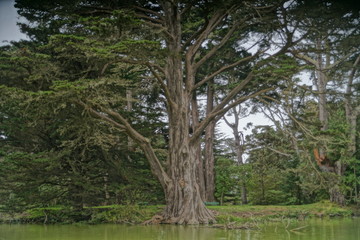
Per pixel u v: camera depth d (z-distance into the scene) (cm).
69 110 1938
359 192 2948
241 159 3878
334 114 2856
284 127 2295
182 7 2170
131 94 2733
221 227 1653
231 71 2770
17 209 2369
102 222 2048
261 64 2014
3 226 1919
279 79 2044
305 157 2423
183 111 1984
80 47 1509
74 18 1741
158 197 2912
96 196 2355
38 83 1914
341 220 2075
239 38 2405
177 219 1844
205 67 2859
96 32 1524
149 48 1577
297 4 1742
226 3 1828
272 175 3428
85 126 1811
